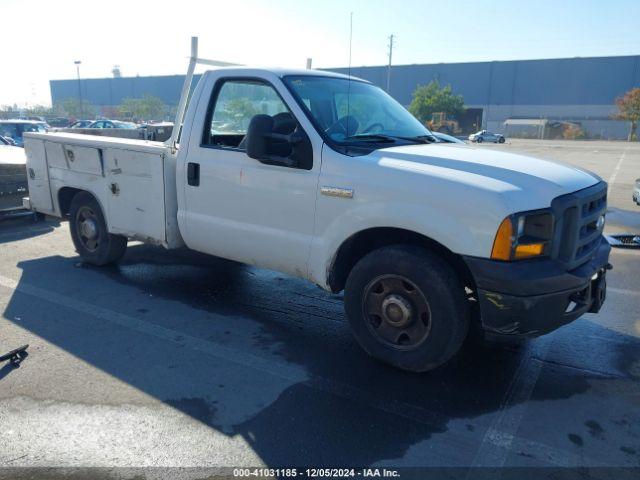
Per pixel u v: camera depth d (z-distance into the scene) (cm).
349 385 358
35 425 309
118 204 534
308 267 400
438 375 373
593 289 374
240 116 443
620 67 6725
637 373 382
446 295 339
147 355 398
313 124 391
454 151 394
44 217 862
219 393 346
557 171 368
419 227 336
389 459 283
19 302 499
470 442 299
